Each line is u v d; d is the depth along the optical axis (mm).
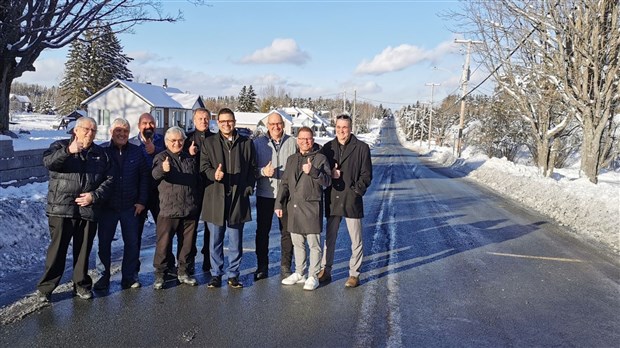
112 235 5352
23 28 12742
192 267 6012
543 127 21062
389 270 6676
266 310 4938
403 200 14586
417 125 110312
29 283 5355
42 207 7633
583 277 6695
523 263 7367
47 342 3961
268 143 6141
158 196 5715
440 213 12211
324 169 5605
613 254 8227
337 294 5559
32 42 13945
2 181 8930
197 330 4348
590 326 4871
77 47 53219
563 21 15000
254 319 4676
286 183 5797
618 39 13906
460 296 5672
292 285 5828
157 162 5410
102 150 5148
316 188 5664
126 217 5383
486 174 23688
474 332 4602
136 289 5449
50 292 4875
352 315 4895
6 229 6387
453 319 4918
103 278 5363
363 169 5844
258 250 6094
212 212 5578
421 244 8438
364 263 7000
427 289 5887
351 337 4340
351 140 5887
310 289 5652
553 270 7016
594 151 15219
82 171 4891
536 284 6281
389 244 8320
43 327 4262
